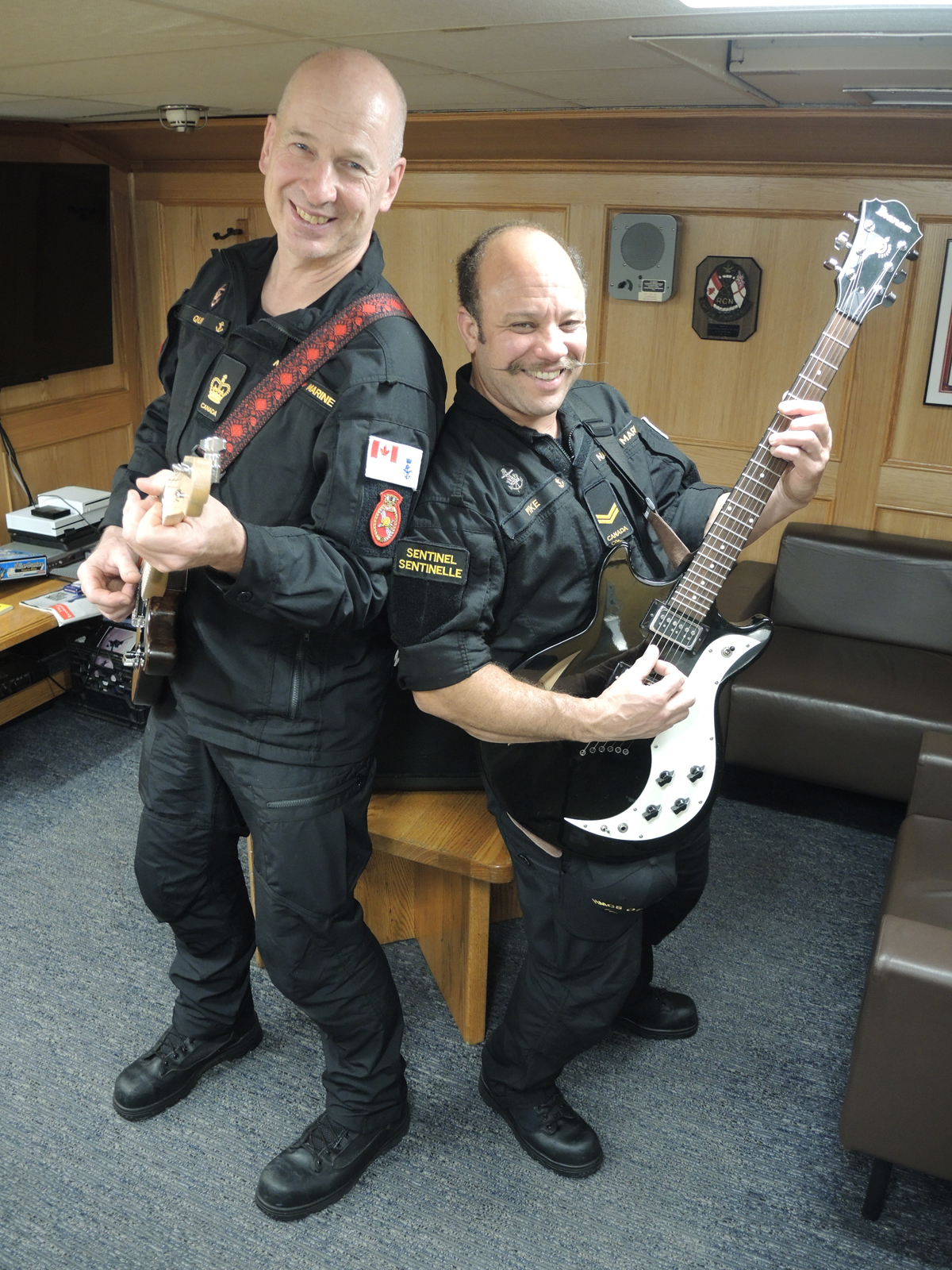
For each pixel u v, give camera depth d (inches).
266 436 65.0
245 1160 78.4
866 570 127.2
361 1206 75.1
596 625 66.2
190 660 69.0
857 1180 77.9
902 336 126.6
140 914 104.5
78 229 149.5
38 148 147.7
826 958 100.5
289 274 67.3
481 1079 83.4
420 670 63.6
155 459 75.3
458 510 63.6
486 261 61.7
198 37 69.9
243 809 71.2
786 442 64.9
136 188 164.7
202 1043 83.8
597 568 66.6
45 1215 73.3
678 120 116.3
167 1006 92.9
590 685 66.8
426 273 149.7
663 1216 74.7
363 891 97.3
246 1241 72.2
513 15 62.4
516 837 71.4
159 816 75.0
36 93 105.8
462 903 86.0
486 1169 78.2
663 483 75.1
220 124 137.4
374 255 68.1
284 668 66.7
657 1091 85.4
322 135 61.6
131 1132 80.4
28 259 141.8
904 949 66.1
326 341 64.6
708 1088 85.7
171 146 152.4
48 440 157.9
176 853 75.9
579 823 67.8
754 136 118.0
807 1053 89.4
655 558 71.4
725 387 137.0
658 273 133.1
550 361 61.4
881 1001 65.9
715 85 93.2
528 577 65.1
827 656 123.2
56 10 60.3
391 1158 78.8
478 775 89.1
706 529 73.5
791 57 80.0
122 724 139.9
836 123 111.7
